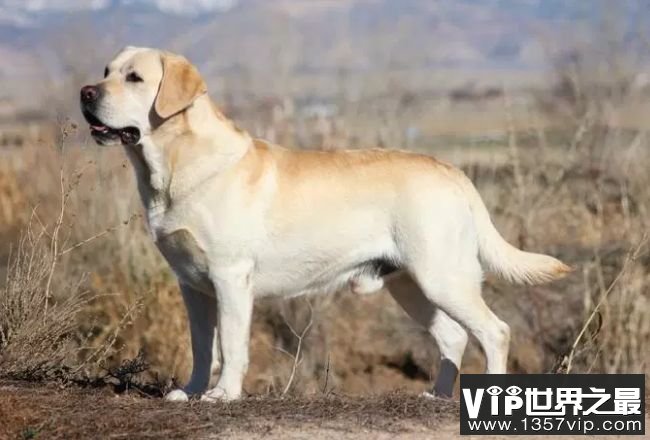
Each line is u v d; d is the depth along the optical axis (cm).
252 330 1516
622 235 1491
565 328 1439
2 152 1783
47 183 1580
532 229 1549
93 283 1403
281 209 935
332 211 952
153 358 1369
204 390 966
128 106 915
